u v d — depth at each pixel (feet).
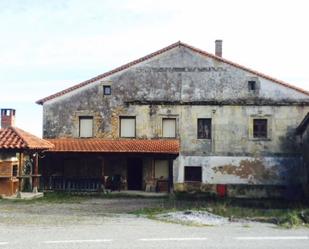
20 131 90.27
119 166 102.53
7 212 61.21
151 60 104.47
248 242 40.70
